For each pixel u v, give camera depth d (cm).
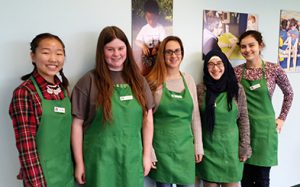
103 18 183
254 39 216
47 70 141
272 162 221
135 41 195
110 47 160
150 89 179
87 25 179
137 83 168
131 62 169
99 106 157
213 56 201
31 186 131
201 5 219
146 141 174
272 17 255
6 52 159
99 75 161
